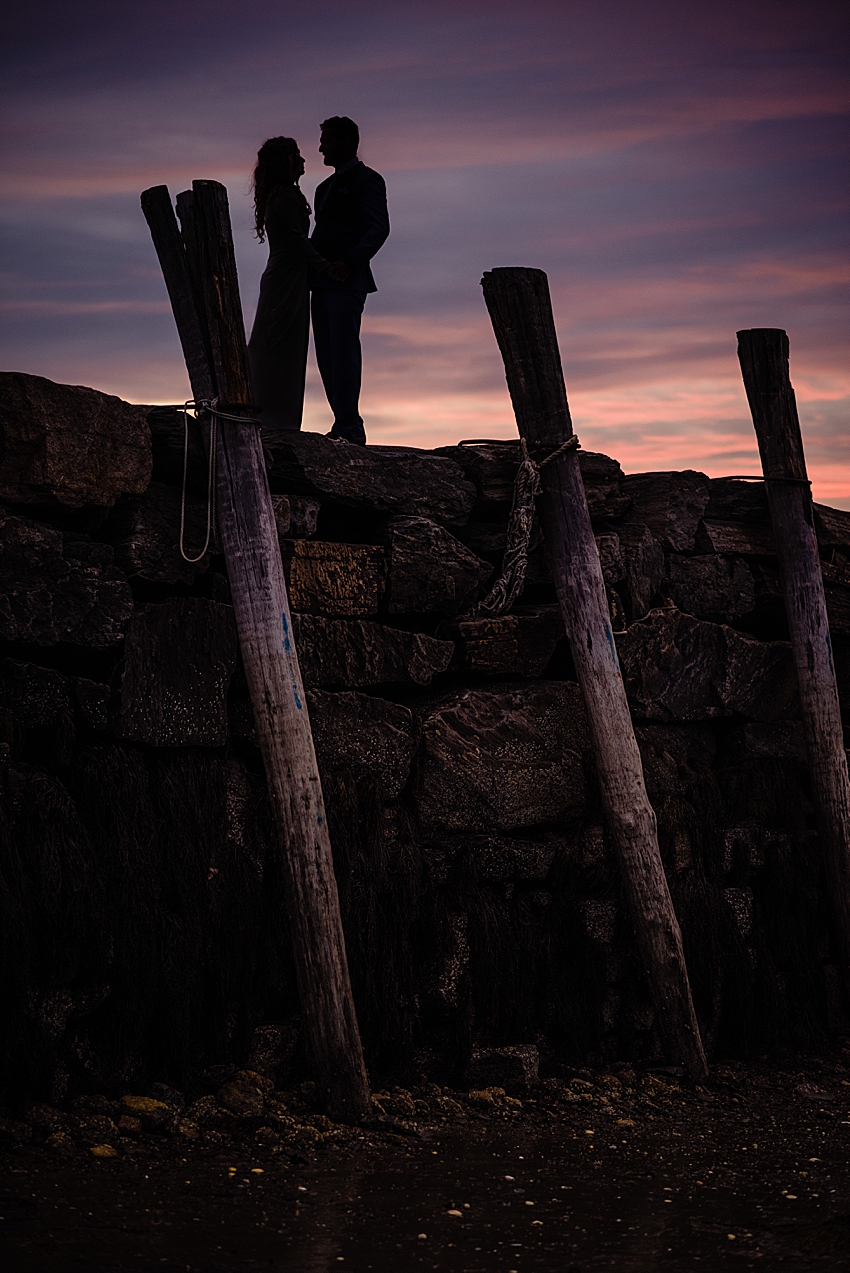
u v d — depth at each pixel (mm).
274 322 7965
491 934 7082
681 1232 4520
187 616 6543
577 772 7902
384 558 7363
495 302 7891
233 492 6422
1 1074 5516
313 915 6133
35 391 6055
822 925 8719
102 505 6328
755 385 9070
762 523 9281
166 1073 6000
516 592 7727
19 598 5984
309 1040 6059
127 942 5902
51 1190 4598
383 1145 5586
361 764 7062
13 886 5582
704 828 8211
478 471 7863
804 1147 5887
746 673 8883
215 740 6598
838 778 8781
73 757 6137
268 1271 3957
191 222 6551
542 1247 4316
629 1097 6742
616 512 8508
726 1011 8055
